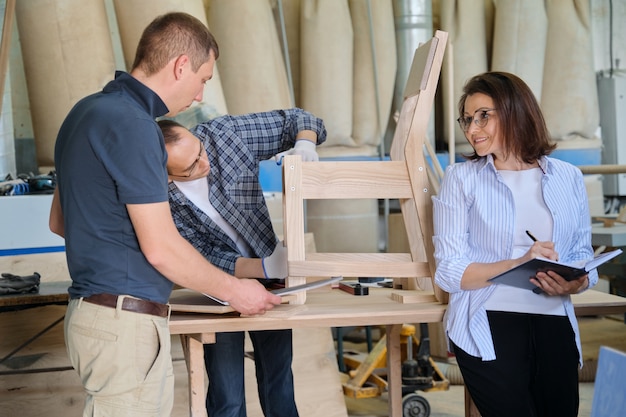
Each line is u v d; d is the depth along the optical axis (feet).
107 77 14.33
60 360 10.99
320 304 7.90
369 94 17.21
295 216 7.82
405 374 12.45
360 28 17.13
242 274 7.98
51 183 12.31
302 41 16.70
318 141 8.67
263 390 8.80
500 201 7.08
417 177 7.98
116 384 5.96
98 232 5.90
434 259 7.89
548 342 7.00
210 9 15.89
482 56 17.89
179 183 7.84
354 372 13.65
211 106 14.75
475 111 7.07
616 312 7.61
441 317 7.53
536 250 6.57
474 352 7.04
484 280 6.89
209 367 8.49
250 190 8.26
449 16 17.83
